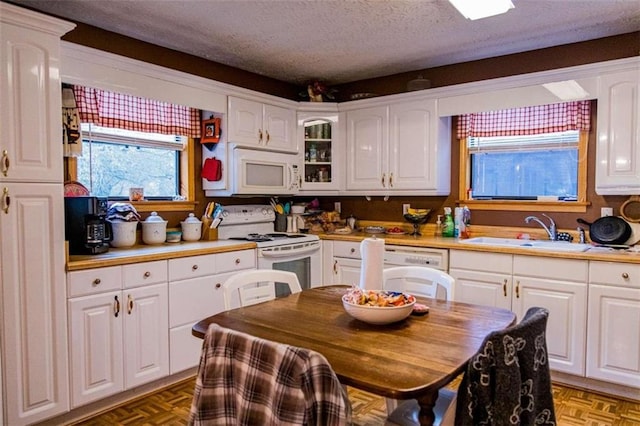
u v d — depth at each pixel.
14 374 2.15
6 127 2.11
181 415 2.51
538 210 3.42
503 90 3.28
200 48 3.38
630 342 2.57
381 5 2.61
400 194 3.83
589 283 2.68
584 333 2.71
